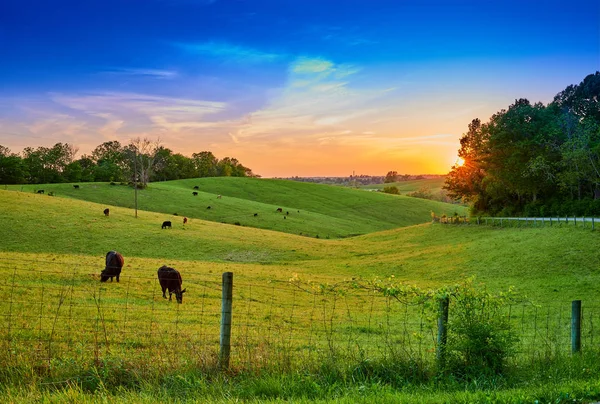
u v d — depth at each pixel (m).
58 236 59.78
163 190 118.44
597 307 27.00
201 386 8.26
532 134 84.56
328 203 143.12
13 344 10.85
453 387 8.88
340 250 68.12
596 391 8.26
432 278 44.81
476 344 9.68
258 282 34.56
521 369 10.02
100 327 14.67
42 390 8.09
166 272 24.06
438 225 83.44
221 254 61.44
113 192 111.31
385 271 50.34
